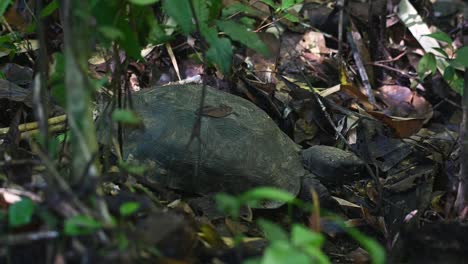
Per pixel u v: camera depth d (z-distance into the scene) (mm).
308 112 5605
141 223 2643
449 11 7262
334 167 4836
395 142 5344
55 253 2408
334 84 6422
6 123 4824
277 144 4730
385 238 4266
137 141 4352
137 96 4723
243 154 4441
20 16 5824
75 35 2270
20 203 2361
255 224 4129
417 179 4758
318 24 6906
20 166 3164
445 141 5512
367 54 6824
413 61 6836
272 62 6219
